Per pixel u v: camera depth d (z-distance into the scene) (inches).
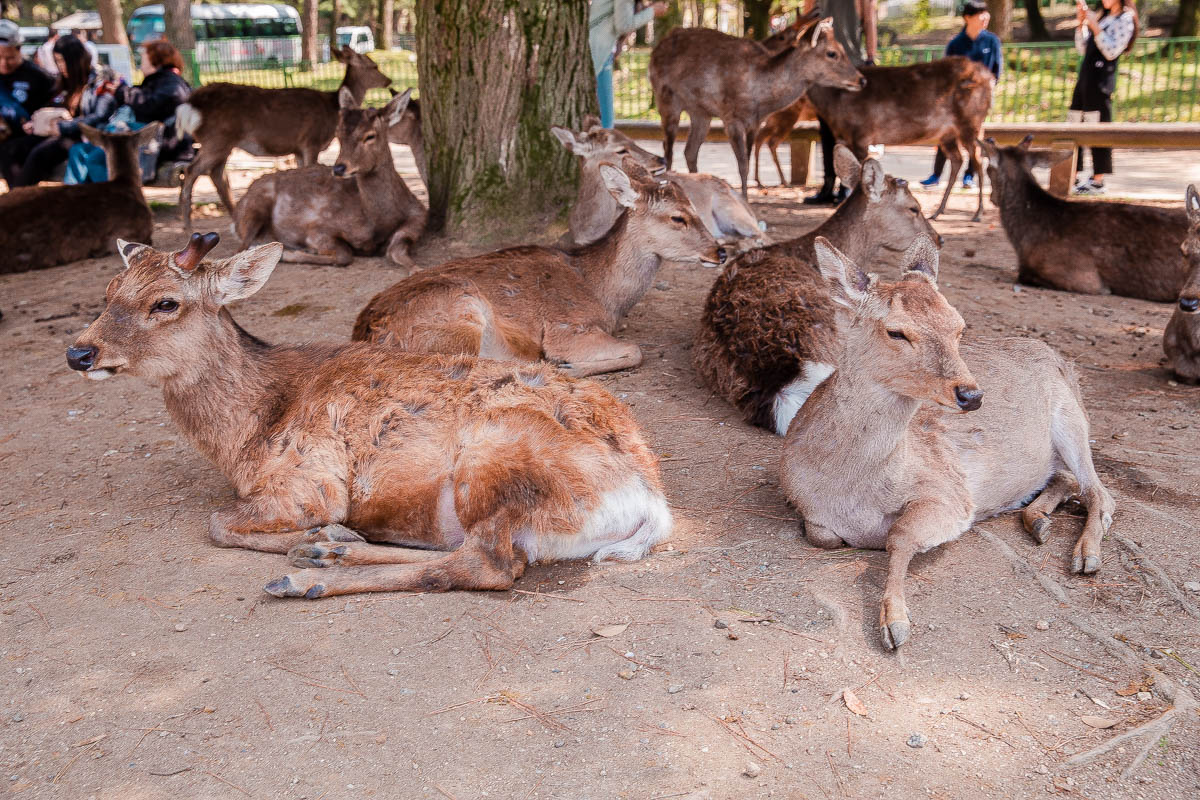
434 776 107.7
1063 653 127.0
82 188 375.2
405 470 150.3
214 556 153.7
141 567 151.3
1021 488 164.4
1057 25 1283.2
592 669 125.2
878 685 121.4
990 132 450.9
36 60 582.6
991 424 158.9
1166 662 124.5
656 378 233.8
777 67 415.2
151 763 110.3
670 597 141.3
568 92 330.0
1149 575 143.4
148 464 193.5
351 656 128.3
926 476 148.3
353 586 142.1
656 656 127.5
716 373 216.7
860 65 459.2
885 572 145.9
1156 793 103.7
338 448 153.3
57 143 484.7
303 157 442.6
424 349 208.7
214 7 1588.3
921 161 602.2
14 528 166.4
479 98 323.3
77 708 119.3
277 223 342.6
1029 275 329.4
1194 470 178.2
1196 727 112.7
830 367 195.6
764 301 212.7
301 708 118.6
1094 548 146.3
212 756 111.1
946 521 145.4
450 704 119.0
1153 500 167.8
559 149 332.5
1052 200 323.6
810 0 521.0
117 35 896.9
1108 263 313.6
